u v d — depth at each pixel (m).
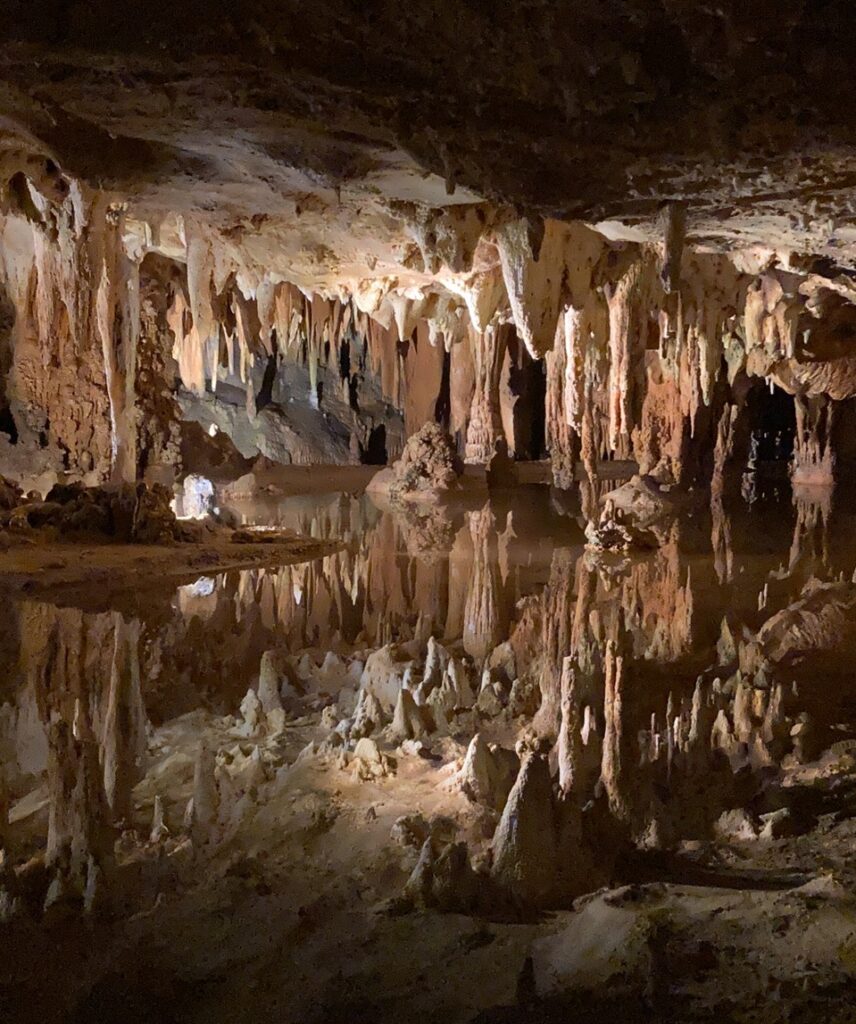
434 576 8.98
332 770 3.98
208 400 21.00
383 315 14.69
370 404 22.73
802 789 3.79
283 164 5.55
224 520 11.81
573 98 4.04
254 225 8.42
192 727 4.62
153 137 5.14
